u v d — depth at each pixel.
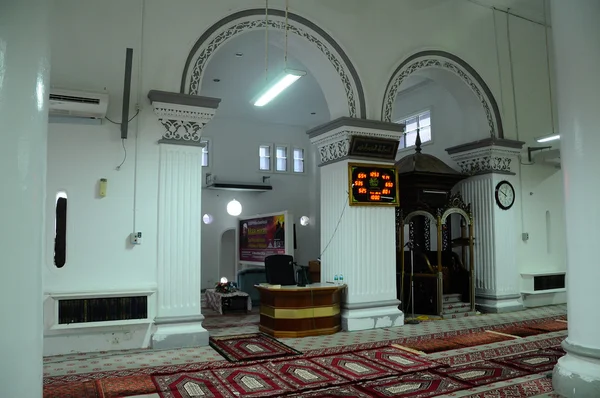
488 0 9.98
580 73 4.35
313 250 16.33
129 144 6.64
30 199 2.18
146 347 6.48
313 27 8.02
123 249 6.48
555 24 4.61
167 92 6.68
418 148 9.93
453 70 9.61
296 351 6.32
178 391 4.65
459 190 10.57
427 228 9.95
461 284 9.83
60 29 6.44
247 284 10.95
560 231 11.07
